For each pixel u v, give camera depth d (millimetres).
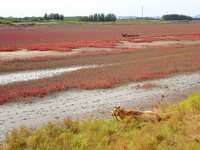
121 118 13758
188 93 21500
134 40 58406
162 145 10547
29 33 74812
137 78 25547
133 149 10328
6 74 27141
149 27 106062
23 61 33469
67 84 22828
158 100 19562
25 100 19172
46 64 31875
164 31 84250
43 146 11000
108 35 70500
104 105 18422
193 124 12719
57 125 13812
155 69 29688
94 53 39656
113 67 30469
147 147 10391
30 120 15633
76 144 11242
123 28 100000
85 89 22078
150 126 12586
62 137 11719
